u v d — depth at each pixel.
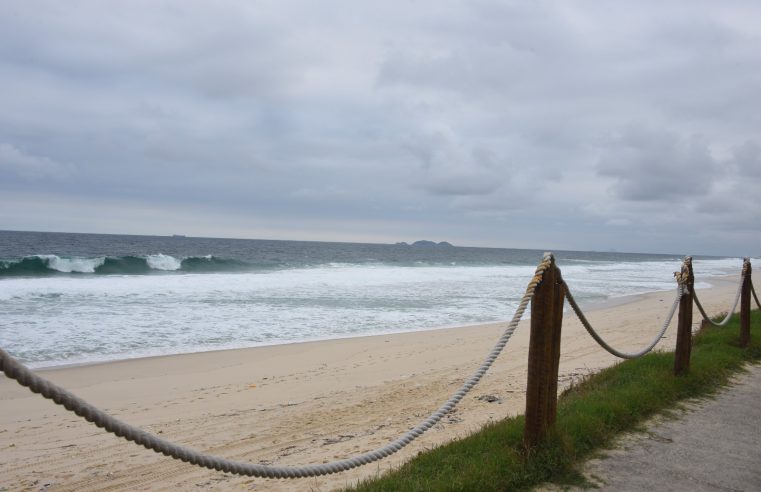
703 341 9.90
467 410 7.31
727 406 6.19
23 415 7.73
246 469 2.92
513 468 4.18
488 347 12.93
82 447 6.35
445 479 4.03
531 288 4.32
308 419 7.27
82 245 71.19
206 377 10.12
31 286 20.92
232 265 41.50
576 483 4.13
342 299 22.45
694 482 4.17
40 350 11.88
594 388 6.80
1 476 5.45
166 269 36.97
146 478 5.38
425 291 26.75
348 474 5.09
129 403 8.34
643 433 5.25
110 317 16.00
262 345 13.25
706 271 62.53
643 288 33.56
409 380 9.61
